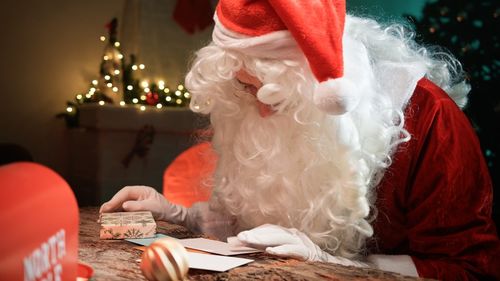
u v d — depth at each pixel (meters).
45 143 4.93
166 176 4.52
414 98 1.64
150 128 4.48
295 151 1.54
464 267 1.54
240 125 1.64
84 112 4.58
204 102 1.65
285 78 1.49
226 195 1.67
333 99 1.41
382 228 1.64
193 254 1.42
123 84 4.76
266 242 1.46
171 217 1.82
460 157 1.57
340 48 1.43
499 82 3.03
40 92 4.90
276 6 1.44
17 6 4.81
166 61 4.89
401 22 2.01
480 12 3.04
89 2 4.95
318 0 1.44
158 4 4.85
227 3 1.52
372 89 1.58
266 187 1.56
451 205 1.56
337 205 1.52
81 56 4.96
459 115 1.62
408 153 1.60
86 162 4.58
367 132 1.55
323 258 1.49
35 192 1.03
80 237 1.58
